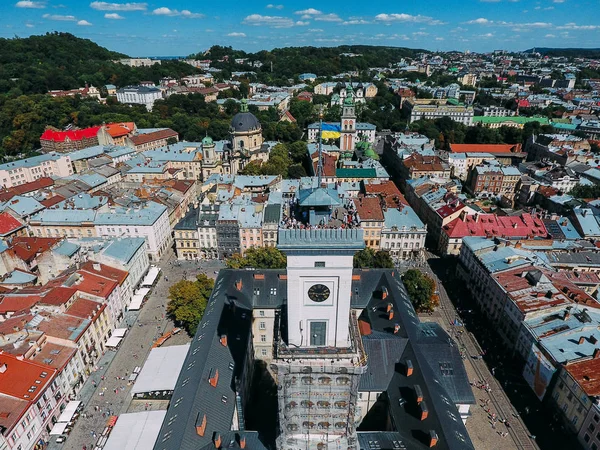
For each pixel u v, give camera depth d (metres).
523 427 91.19
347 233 47.78
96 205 175.88
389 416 77.94
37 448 86.38
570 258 136.88
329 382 53.81
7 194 195.25
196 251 165.38
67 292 111.94
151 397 98.62
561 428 90.50
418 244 162.62
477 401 97.62
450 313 130.62
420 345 85.81
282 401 55.72
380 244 163.50
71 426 91.94
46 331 101.31
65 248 138.50
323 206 49.44
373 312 99.62
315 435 58.81
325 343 54.25
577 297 109.81
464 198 195.88
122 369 108.19
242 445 68.38
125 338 119.75
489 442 87.56
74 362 99.94
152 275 148.12
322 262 49.12
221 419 73.94
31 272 141.62
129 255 136.00
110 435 82.44
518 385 102.31
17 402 84.19
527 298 109.94
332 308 51.88
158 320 127.56
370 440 68.81
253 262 131.75
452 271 155.50
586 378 86.44
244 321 100.12
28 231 168.75
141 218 162.88
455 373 81.81
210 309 101.38
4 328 100.12
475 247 139.12
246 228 159.50
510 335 111.94
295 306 51.84
